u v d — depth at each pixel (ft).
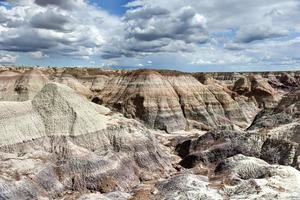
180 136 288.71
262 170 169.58
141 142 206.69
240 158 184.75
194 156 210.79
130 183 177.58
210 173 186.50
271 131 216.74
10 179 146.20
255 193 140.36
